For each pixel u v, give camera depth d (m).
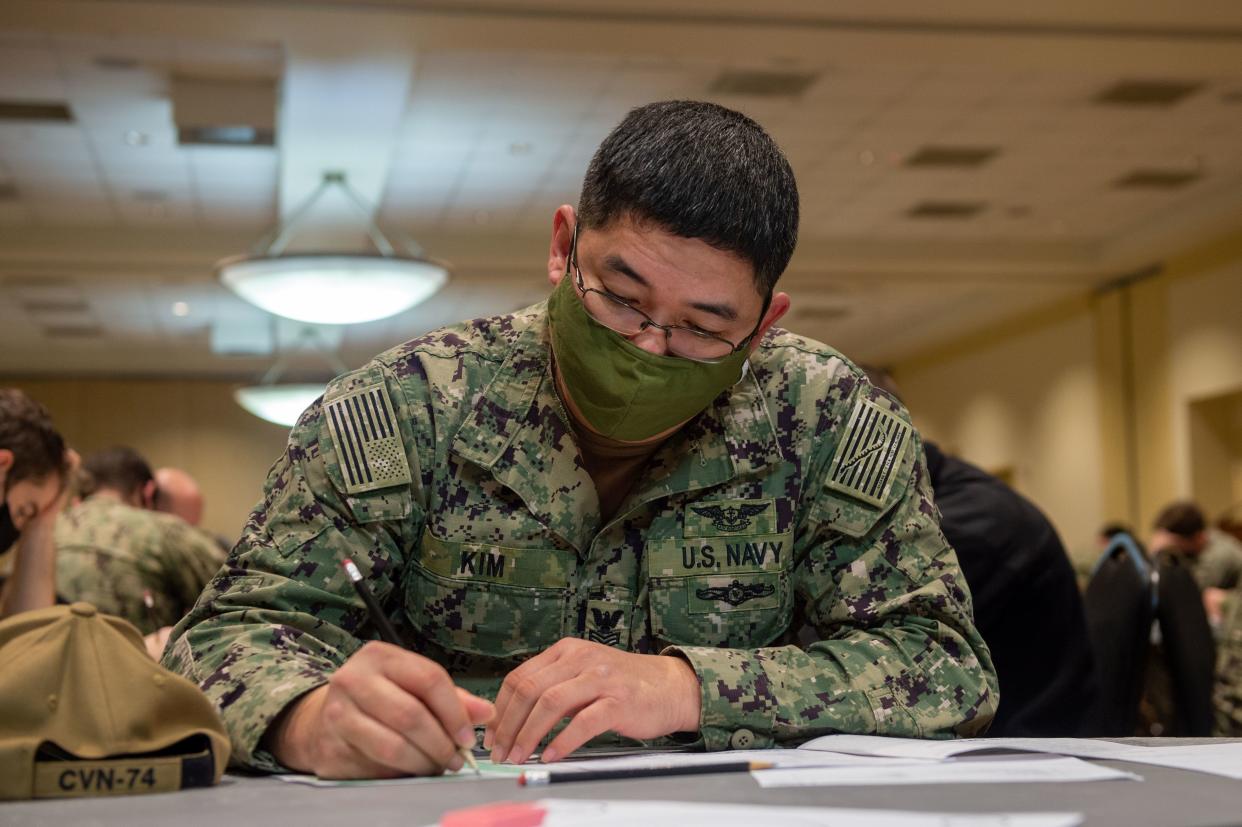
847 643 1.42
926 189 10.27
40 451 2.47
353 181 9.20
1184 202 10.73
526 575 1.44
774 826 0.82
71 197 10.37
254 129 8.27
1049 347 13.98
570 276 1.36
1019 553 2.53
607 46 6.63
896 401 1.59
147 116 8.47
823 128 8.70
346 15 6.29
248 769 1.20
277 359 16.75
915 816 0.85
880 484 1.50
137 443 17.56
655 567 1.46
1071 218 11.23
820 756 1.20
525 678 1.23
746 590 1.47
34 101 8.14
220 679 1.25
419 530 1.45
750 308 1.34
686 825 0.83
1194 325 11.63
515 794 1.00
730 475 1.48
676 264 1.28
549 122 8.50
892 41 6.62
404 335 15.45
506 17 6.33
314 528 1.38
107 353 16.52
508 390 1.48
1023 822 0.83
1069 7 6.28
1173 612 3.25
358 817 0.91
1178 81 7.91
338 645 1.36
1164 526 7.83
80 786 1.03
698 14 6.30
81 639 1.07
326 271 6.10
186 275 12.11
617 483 1.50
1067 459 13.63
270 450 17.84
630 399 1.34
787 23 6.39
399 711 1.10
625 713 1.23
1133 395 12.52
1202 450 11.77
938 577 1.48
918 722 1.35
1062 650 2.55
